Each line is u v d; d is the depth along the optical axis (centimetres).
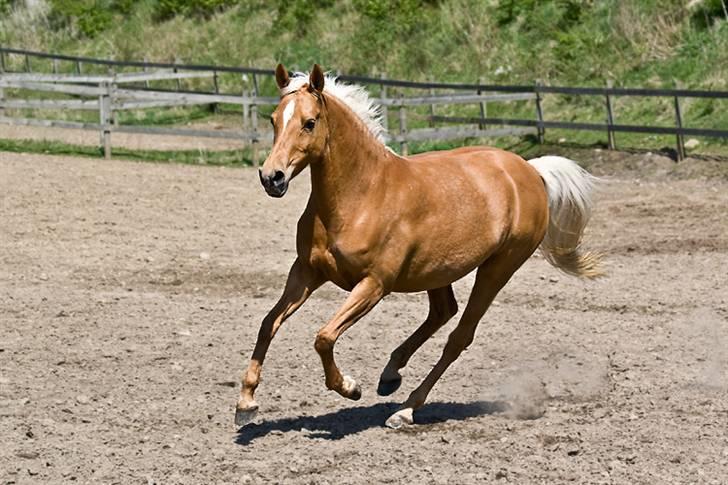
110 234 1838
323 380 1059
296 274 855
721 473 781
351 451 841
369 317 1317
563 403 978
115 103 2880
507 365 1108
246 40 4012
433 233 880
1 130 3322
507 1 3434
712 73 2762
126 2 4572
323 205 832
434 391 1024
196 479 782
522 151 2770
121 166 2659
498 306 1372
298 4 3956
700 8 3022
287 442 866
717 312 1313
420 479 777
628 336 1216
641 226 1897
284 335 1232
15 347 1165
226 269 1588
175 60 4084
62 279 1508
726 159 2366
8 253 1669
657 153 2475
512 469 793
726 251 1673
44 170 2522
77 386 1029
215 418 936
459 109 3175
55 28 4681
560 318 1305
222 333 1237
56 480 786
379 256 845
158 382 1045
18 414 940
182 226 1927
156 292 1444
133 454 839
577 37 3144
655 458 815
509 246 954
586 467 797
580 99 2941
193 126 3478
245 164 2789
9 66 4466
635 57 2997
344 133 827
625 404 966
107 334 1223
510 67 3219
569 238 1044
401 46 3575
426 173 894
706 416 921
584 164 2541
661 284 1476
